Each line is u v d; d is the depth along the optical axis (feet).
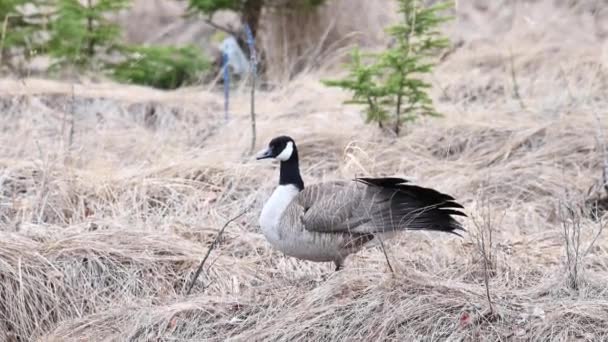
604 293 30.45
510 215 38.70
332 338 29.22
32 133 46.37
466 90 54.65
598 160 43.27
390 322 29.17
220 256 35.83
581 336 28.12
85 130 48.62
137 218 38.63
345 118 50.08
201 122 50.75
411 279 30.78
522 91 53.36
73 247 35.14
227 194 41.34
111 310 32.89
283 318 30.17
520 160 43.42
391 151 44.65
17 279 33.47
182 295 33.58
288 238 31.58
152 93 53.83
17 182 41.09
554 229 37.22
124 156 46.24
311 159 45.14
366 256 35.09
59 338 31.83
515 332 28.27
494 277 32.68
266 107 52.65
